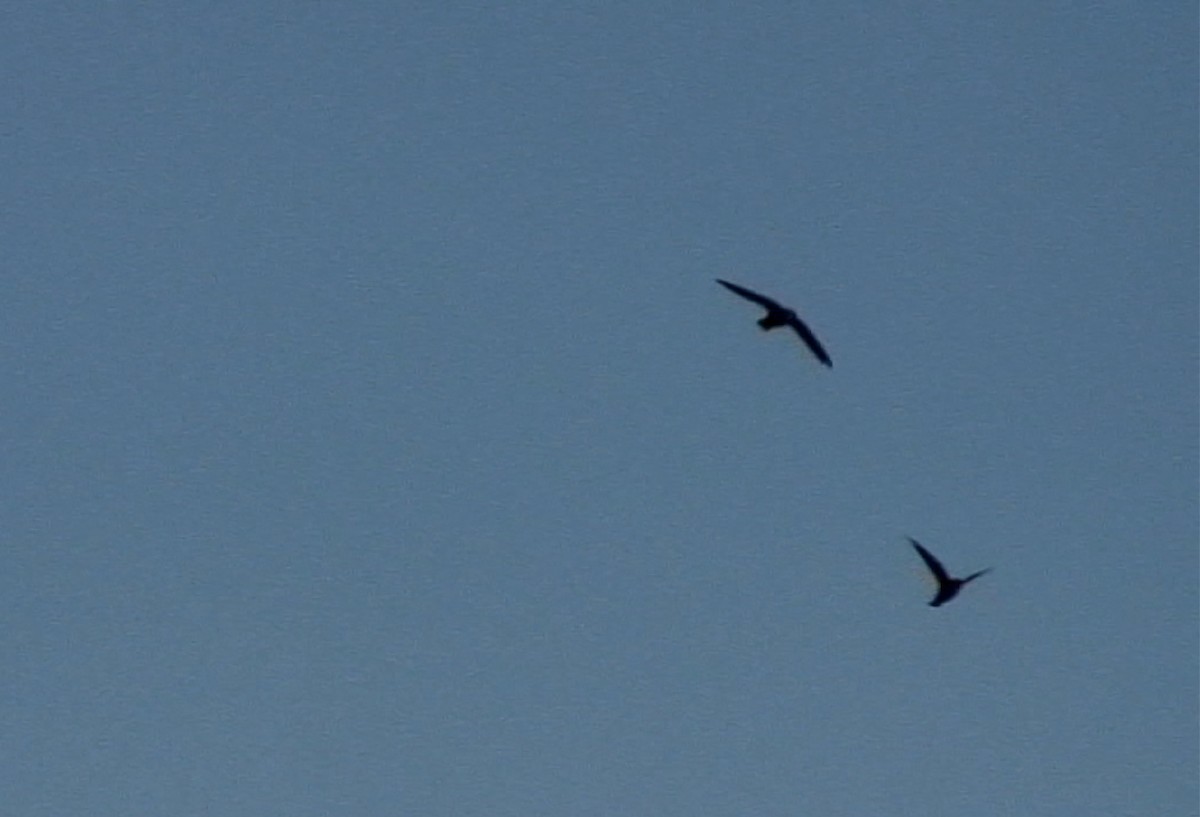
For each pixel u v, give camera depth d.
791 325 45.22
